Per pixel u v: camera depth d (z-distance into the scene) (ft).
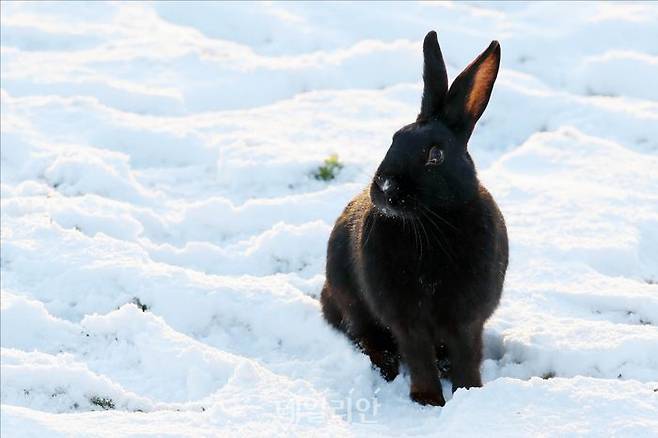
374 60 57.21
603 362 30.50
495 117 50.72
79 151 46.70
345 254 32.24
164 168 47.91
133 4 69.56
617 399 26.21
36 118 50.62
